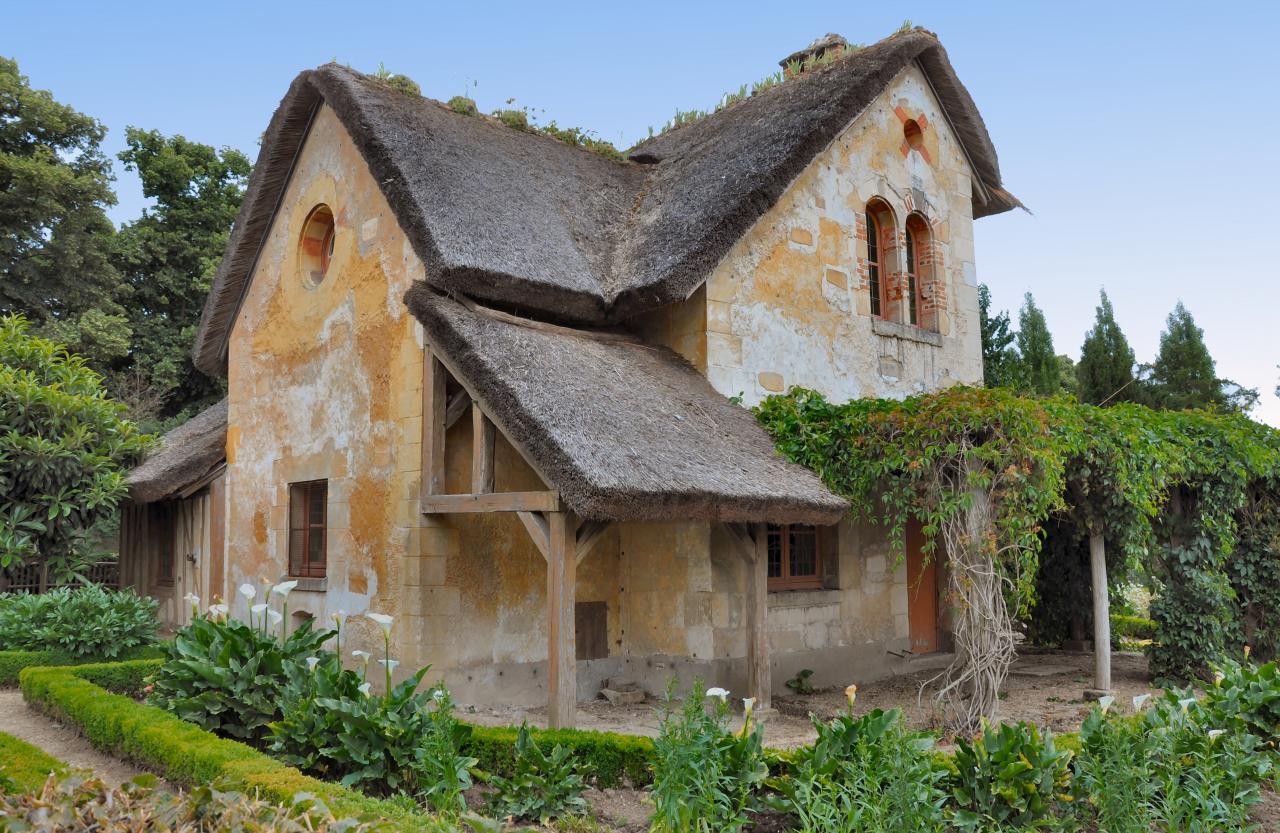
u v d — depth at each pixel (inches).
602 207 427.5
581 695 357.4
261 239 457.7
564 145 470.3
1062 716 335.6
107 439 521.0
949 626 453.4
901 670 423.8
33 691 307.1
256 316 458.3
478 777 236.1
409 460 338.0
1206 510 395.5
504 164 405.1
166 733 224.7
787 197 406.3
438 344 312.5
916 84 477.1
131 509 591.5
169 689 258.2
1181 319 1047.0
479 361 290.5
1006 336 711.7
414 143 371.2
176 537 544.1
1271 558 418.6
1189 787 219.0
